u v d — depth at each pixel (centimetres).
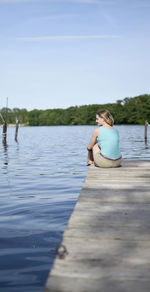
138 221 298
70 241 252
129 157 1242
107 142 543
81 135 3775
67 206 516
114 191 407
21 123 13688
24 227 409
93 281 192
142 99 10506
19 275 279
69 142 2419
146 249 237
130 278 196
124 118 10306
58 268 209
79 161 1186
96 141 567
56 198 578
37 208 505
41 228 404
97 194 393
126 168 566
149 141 2327
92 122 11481
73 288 185
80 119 11650
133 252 232
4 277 275
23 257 316
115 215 315
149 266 211
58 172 913
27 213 477
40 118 12925
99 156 551
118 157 555
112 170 545
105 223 292
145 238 258
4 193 627
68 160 1222
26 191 647
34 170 958
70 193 623
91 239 256
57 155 1424
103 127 546
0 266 296
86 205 348
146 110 10019
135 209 334
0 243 353
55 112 12862
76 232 271
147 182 457
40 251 330
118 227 282
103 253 231
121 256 226
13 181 767
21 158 1307
